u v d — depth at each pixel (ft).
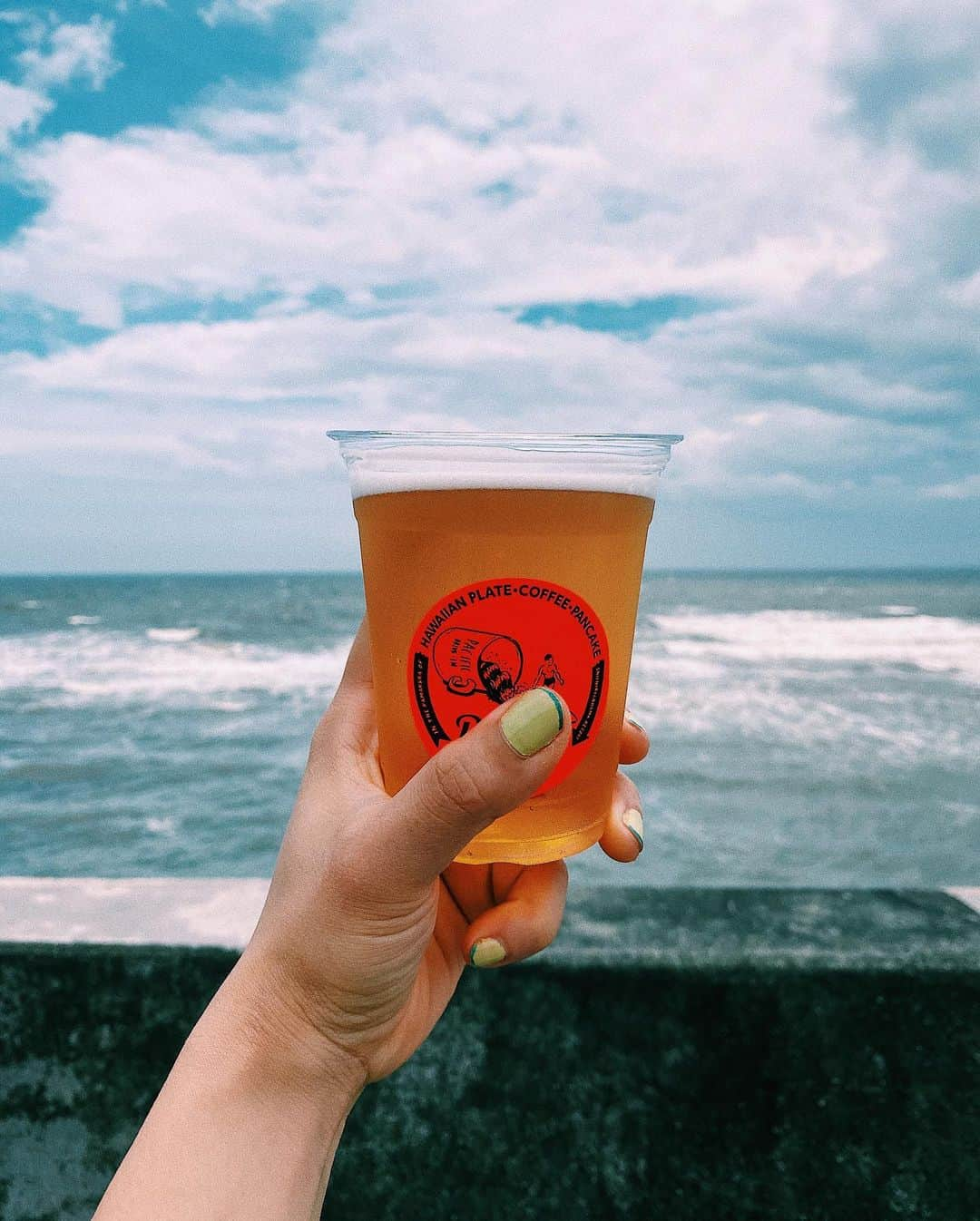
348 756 4.65
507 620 3.78
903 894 7.88
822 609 228.63
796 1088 6.56
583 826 4.20
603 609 3.94
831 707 79.71
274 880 4.42
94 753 63.26
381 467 3.93
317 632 160.25
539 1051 6.63
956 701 83.46
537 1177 6.62
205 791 52.95
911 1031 6.53
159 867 40.68
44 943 6.79
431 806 3.63
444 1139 6.66
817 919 7.26
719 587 379.76
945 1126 6.51
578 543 3.77
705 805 47.73
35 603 261.24
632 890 7.96
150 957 6.72
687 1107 6.61
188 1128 3.80
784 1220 6.54
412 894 3.94
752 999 6.60
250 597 294.46
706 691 88.48
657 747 61.36
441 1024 6.68
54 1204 6.75
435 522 3.74
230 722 73.67
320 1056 4.11
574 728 3.97
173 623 183.32
